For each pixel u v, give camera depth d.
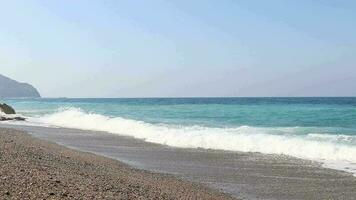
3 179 10.81
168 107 76.06
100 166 17.25
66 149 22.59
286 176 16.81
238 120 42.81
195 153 23.03
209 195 13.32
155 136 29.88
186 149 24.59
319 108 57.25
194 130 31.45
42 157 17.25
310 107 61.59
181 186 14.50
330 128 32.75
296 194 13.98
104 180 13.29
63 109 72.50
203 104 89.69
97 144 27.03
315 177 16.59
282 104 79.38
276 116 45.72
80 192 10.60
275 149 23.59
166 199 11.73
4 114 52.94
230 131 30.61
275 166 19.02
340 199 13.41
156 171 17.69
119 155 22.30
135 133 33.03
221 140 26.33
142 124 36.94
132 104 100.31
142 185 13.56
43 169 13.49
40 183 10.88
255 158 21.25
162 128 33.59
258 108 62.56
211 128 32.94
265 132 29.95
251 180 16.09
